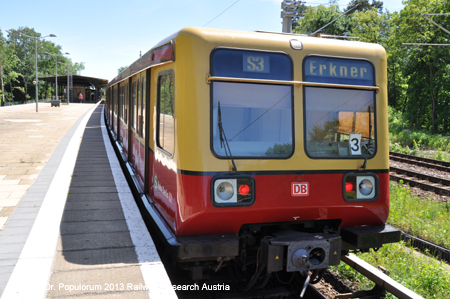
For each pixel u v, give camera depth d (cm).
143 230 501
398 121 3384
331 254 399
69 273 377
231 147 392
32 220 535
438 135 2619
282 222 420
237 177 390
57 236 474
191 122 385
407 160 1574
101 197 657
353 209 432
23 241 456
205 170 382
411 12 3089
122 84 1084
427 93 3219
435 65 2995
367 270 475
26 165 939
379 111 444
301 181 411
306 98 417
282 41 413
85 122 2178
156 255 425
